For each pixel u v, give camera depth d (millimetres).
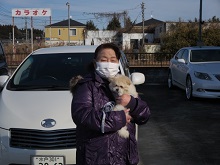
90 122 2100
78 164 2268
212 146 5258
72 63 4918
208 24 36562
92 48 5398
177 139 5664
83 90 2248
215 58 9797
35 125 3549
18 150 3535
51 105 3803
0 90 4781
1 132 3617
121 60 4965
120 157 2199
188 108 8211
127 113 2189
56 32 59969
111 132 2168
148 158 4785
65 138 3533
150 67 13969
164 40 36469
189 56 9953
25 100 3979
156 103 9016
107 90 2281
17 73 4828
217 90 8469
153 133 6070
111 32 57750
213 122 6762
